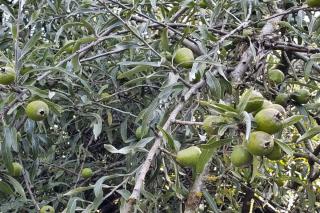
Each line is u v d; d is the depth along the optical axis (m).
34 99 1.55
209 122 1.19
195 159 1.37
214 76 1.55
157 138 1.34
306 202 2.52
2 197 2.37
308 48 1.82
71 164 2.68
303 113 1.91
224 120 1.17
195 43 1.86
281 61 2.18
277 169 2.20
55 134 2.60
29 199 2.37
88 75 2.46
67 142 2.77
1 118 1.57
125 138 2.21
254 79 1.88
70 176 2.63
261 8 2.13
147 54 2.18
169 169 2.04
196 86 1.51
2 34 2.44
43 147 2.63
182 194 1.71
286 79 2.21
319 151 2.14
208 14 2.28
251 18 2.33
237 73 1.71
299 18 2.03
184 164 1.38
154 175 1.81
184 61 1.63
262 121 1.14
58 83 2.29
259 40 1.84
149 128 1.91
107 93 2.37
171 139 1.30
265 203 2.36
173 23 1.96
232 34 1.83
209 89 1.63
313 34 2.09
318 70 2.02
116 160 2.69
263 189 2.59
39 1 2.54
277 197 2.50
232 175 2.22
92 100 2.23
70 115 2.55
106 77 2.55
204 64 1.59
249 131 1.06
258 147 1.12
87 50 1.98
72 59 1.74
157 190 2.11
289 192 2.79
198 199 1.33
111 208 2.67
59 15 2.45
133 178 1.53
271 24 1.91
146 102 2.47
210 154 1.16
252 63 1.92
